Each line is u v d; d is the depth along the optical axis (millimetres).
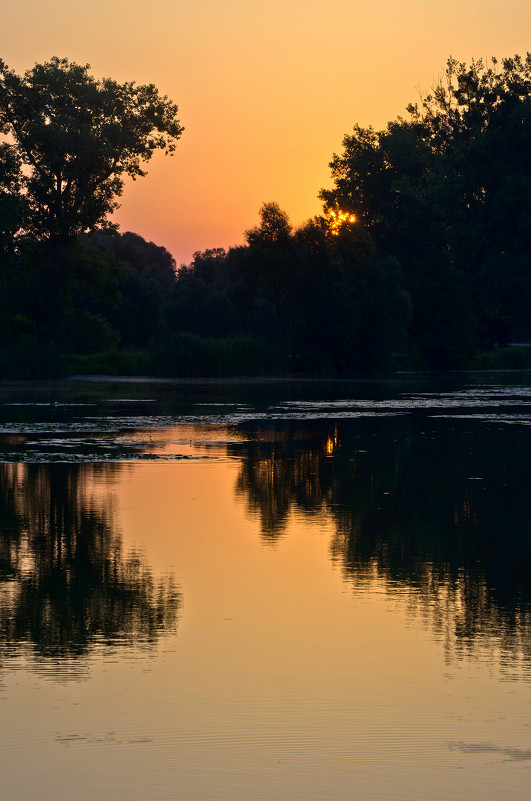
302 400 60031
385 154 150125
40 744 8789
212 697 9898
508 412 49719
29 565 15805
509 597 13836
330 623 12516
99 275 103375
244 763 8398
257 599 13664
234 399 61062
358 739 8898
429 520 19828
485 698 9867
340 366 102812
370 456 31141
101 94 97938
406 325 105812
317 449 33125
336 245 104438
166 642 11711
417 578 14938
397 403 56844
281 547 17172
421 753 8578
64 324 104188
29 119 96688
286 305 104875
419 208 145125
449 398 61656
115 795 7848
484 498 22734
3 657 11141
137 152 99375
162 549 17031
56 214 99625
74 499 22453
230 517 20188
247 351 98875
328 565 15797
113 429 40688
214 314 147250
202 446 34156
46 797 7820
